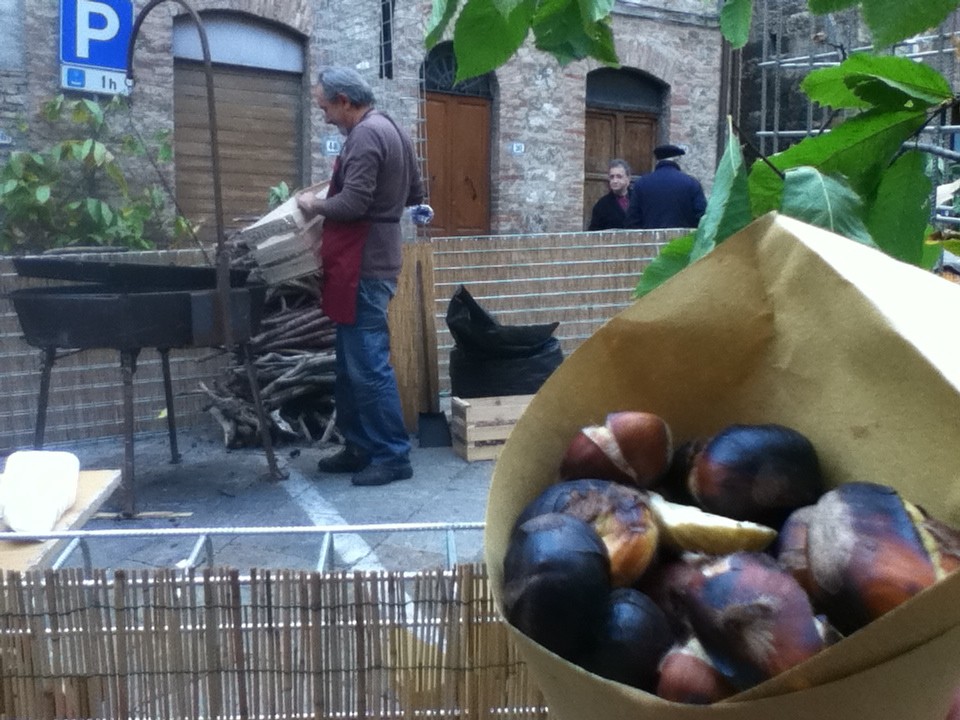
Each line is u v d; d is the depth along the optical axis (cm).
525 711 150
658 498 80
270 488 466
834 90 110
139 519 416
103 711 152
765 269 83
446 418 561
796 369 82
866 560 62
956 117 151
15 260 449
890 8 77
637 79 1125
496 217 1023
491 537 80
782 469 76
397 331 560
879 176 107
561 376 88
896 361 73
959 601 54
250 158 848
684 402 89
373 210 453
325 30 818
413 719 151
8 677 151
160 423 564
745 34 94
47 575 150
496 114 1011
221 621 150
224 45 820
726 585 63
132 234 654
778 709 57
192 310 411
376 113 455
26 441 529
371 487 468
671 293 86
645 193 725
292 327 571
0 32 677
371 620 150
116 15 717
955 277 151
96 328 402
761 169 104
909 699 59
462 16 103
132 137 698
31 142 690
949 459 70
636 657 69
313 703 151
